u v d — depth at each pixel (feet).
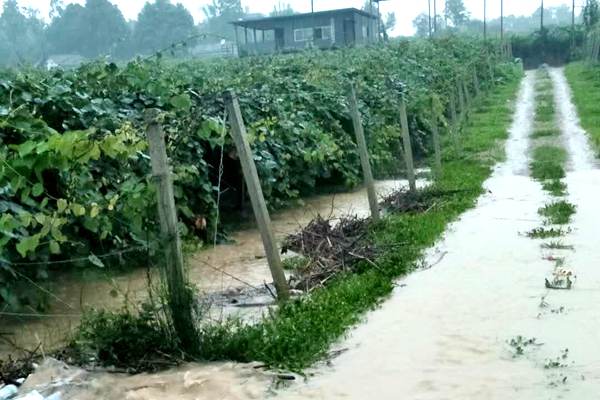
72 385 16.53
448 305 21.40
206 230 31.09
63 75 30.89
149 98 31.42
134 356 18.03
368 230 30.35
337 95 46.09
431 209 35.06
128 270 27.20
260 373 17.06
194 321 18.60
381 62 70.74
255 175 21.97
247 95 36.22
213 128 21.75
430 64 80.53
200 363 17.74
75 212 19.06
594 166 47.11
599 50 129.49
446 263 25.90
